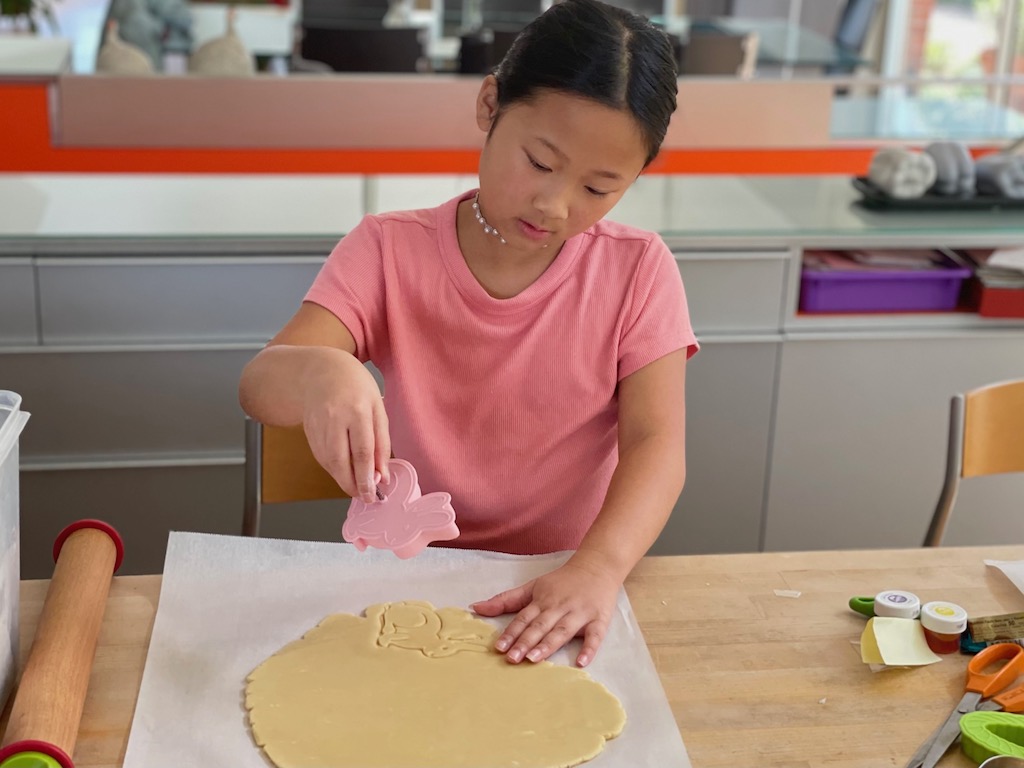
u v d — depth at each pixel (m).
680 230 2.08
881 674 0.95
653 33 1.00
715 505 2.24
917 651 0.96
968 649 0.98
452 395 1.24
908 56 5.91
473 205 1.23
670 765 0.83
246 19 4.29
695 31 4.72
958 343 2.18
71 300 1.97
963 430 1.47
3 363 1.98
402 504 0.94
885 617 0.99
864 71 5.34
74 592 0.95
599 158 0.99
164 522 2.12
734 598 1.05
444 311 1.22
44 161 2.75
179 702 0.88
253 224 2.03
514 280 1.22
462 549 1.13
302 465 1.33
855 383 2.19
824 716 0.89
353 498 0.98
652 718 0.88
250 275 2.00
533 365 1.23
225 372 2.05
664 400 1.20
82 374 2.01
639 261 1.24
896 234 2.10
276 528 2.12
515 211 1.03
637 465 1.14
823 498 2.26
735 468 2.21
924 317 2.16
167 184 2.25
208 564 1.05
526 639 0.95
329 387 0.95
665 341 1.22
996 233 2.12
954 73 5.71
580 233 1.14
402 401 1.24
